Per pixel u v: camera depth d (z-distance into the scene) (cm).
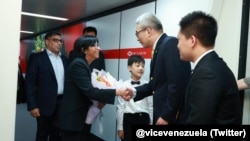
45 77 263
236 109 109
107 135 362
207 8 213
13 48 95
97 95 192
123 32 333
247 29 191
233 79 112
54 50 274
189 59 125
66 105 199
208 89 102
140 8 301
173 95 149
